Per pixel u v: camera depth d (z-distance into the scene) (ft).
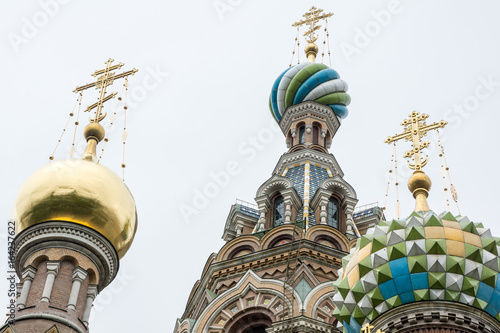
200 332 180.65
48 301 159.22
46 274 162.71
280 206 205.67
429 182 170.71
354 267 158.61
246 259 187.83
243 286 183.42
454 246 154.92
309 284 179.63
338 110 235.40
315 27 249.96
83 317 161.17
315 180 211.20
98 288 167.22
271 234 191.01
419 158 175.42
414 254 154.71
